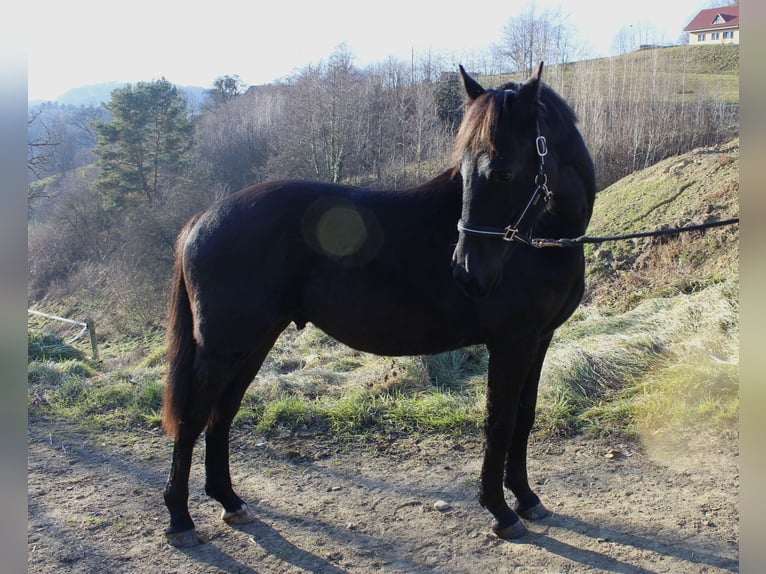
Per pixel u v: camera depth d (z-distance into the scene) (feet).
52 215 111.65
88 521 11.10
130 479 12.90
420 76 111.04
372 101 94.27
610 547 9.93
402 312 10.07
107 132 109.19
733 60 109.29
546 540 10.20
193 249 10.49
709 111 81.15
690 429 13.94
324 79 88.28
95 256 100.78
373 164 89.04
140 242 79.00
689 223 31.99
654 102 84.69
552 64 99.60
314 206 10.32
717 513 10.78
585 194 10.15
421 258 9.91
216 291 10.19
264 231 10.25
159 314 73.46
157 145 109.70
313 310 10.52
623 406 15.06
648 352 17.69
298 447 14.29
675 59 114.83
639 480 12.16
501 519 10.30
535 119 8.97
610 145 76.95
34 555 9.98
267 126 114.83
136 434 15.52
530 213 9.04
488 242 8.73
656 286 27.12
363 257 10.07
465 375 19.21
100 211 108.27
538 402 15.79
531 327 9.75
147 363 31.40
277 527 10.82
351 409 15.66
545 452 13.60
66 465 13.61
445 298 9.85
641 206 38.19
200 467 13.47
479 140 8.63
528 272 9.52
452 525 10.77
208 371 10.27
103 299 83.87
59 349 31.94
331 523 10.92
